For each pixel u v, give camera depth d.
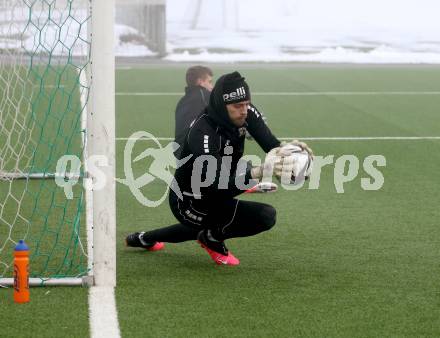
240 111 13.74
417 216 18.91
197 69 20.58
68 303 13.03
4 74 30.80
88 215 18.41
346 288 13.95
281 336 11.87
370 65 55.00
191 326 12.19
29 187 20.97
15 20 30.58
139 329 12.07
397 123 32.72
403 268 15.10
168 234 15.52
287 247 16.38
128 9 57.31
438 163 25.00
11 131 24.97
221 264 15.16
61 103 30.16
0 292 13.53
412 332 12.10
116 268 14.87
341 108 36.66
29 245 16.23
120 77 46.94
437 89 43.59
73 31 33.72
